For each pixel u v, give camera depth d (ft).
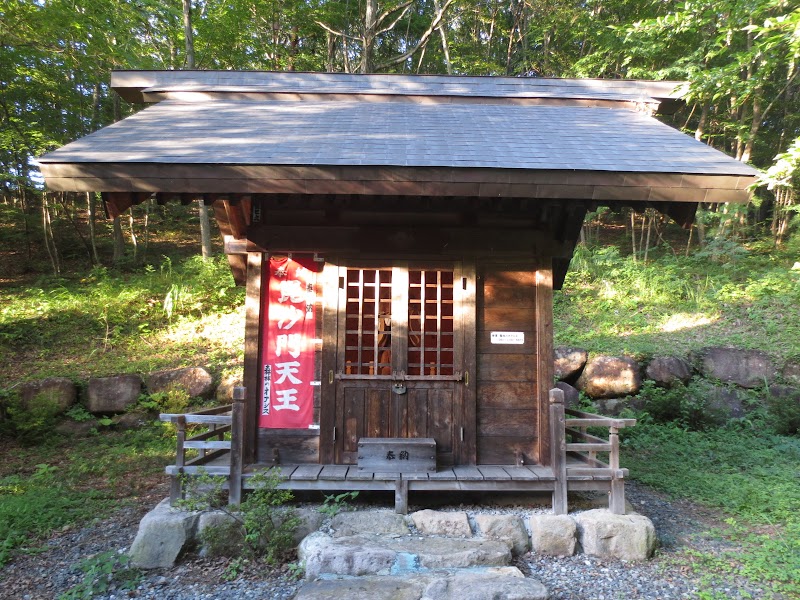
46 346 30.30
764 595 11.71
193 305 35.29
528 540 13.64
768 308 32.24
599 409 27.40
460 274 16.46
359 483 14.43
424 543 12.92
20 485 18.49
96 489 18.67
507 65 59.72
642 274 37.65
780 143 49.32
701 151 14.88
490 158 13.84
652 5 44.01
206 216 40.78
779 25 21.57
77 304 34.06
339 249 16.38
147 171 12.95
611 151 14.80
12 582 12.59
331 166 12.99
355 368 16.40
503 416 16.34
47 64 39.63
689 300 35.27
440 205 16.58
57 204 46.78
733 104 43.27
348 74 21.76
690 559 13.34
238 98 20.43
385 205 16.53
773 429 23.99
